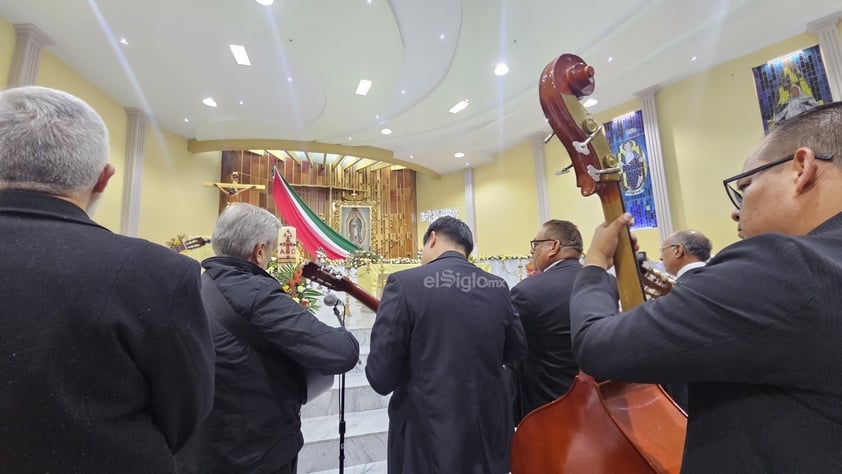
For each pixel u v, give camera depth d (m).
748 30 4.54
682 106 5.53
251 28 4.43
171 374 0.49
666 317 0.40
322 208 10.16
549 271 1.23
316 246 6.54
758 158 0.47
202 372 0.54
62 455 0.39
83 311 0.41
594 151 0.64
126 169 5.93
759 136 4.81
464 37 4.80
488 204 9.02
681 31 4.59
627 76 5.52
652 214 5.72
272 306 0.89
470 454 0.88
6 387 0.37
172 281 0.50
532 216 7.95
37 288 0.40
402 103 6.57
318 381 1.11
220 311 0.88
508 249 8.43
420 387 0.92
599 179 0.62
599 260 0.62
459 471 0.85
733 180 0.51
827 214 0.40
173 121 6.70
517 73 5.64
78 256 0.43
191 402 0.53
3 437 0.37
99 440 0.41
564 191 7.26
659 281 0.70
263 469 0.85
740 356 0.35
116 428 0.42
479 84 5.93
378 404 2.52
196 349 0.52
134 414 0.46
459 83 5.89
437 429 0.88
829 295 0.32
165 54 4.80
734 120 5.03
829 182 0.40
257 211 1.05
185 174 7.40
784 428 0.34
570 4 4.23
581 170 0.64
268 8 4.12
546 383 1.12
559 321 1.10
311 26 4.45
